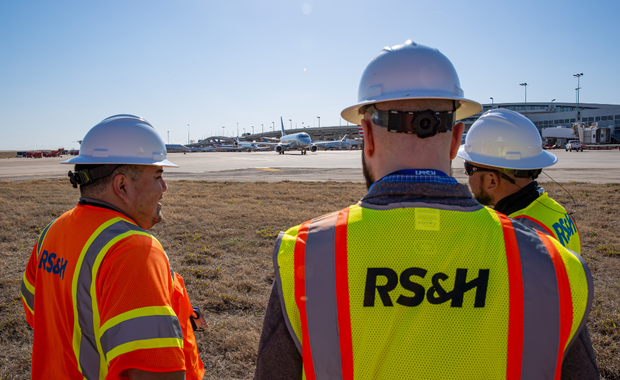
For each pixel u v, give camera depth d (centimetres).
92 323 114
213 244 625
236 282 455
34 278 145
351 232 79
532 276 74
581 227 702
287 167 2422
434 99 90
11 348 322
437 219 78
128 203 136
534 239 80
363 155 105
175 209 912
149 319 104
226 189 1316
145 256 112
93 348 114
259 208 935
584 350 80
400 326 72
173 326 108
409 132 86
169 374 102
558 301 73
